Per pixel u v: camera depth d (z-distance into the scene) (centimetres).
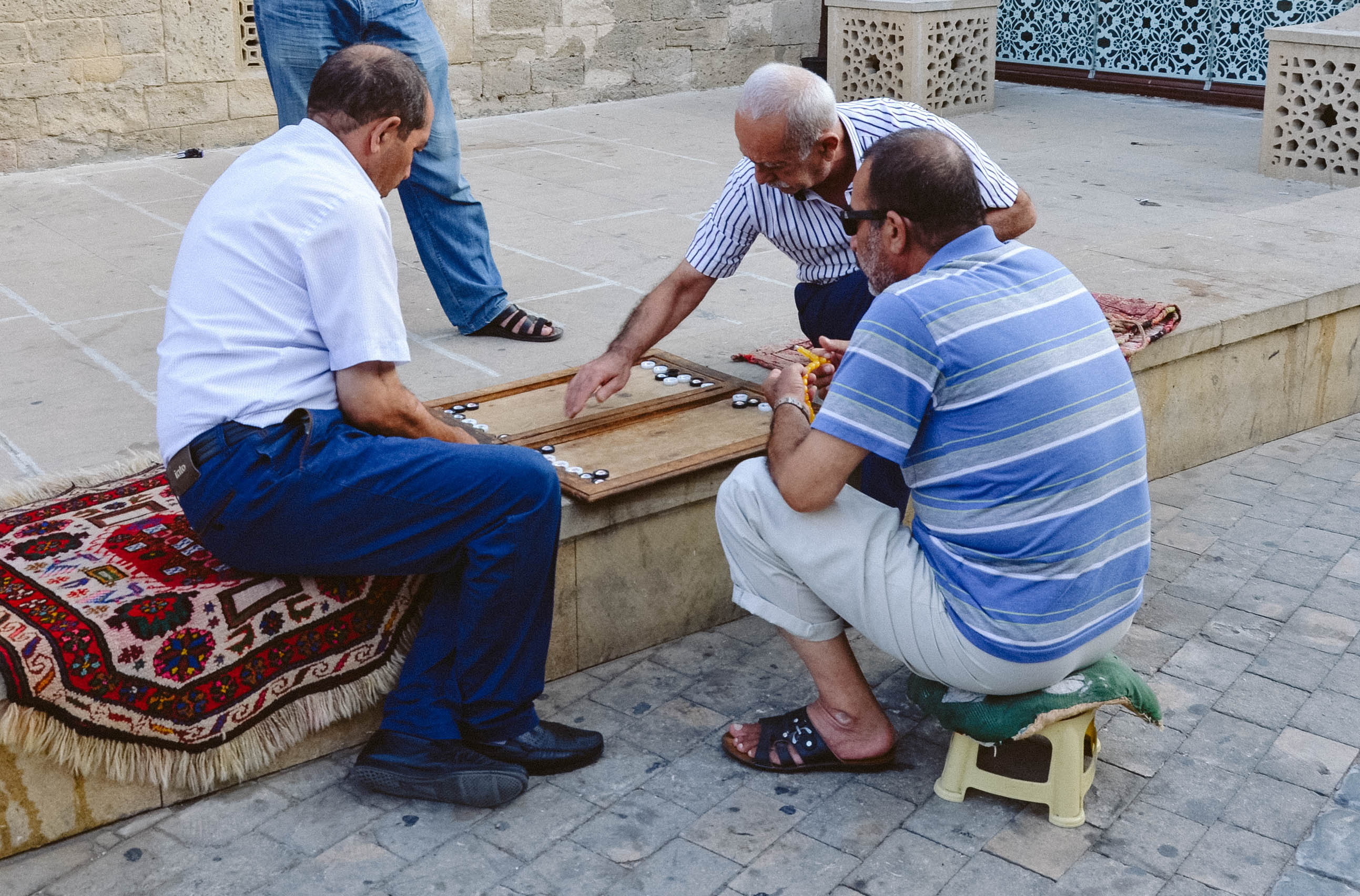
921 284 235
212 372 248
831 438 237
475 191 694
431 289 513
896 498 334
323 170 251
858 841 256
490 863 249
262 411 249
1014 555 240
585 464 317
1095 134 874
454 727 269
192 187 700
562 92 966
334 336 250
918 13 885
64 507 297
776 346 409
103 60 752
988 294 235
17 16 714
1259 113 938
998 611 242
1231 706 302
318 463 249
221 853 251
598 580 316
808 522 257
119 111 767
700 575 338
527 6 925
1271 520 402
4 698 236
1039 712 249
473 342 452
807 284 354
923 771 279
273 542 254
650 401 353
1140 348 391
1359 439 467
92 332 459
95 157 766
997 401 232
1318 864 248
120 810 259
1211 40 967
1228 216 623
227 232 249
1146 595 355
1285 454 455
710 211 334
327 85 256
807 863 249
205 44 788
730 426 342
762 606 270
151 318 475
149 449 360
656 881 244
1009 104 991
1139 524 249
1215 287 461
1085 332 241
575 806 267
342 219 247
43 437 368
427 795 265
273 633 263
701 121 916
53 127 745
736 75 1061
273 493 248
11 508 298
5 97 723
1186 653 326
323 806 267
